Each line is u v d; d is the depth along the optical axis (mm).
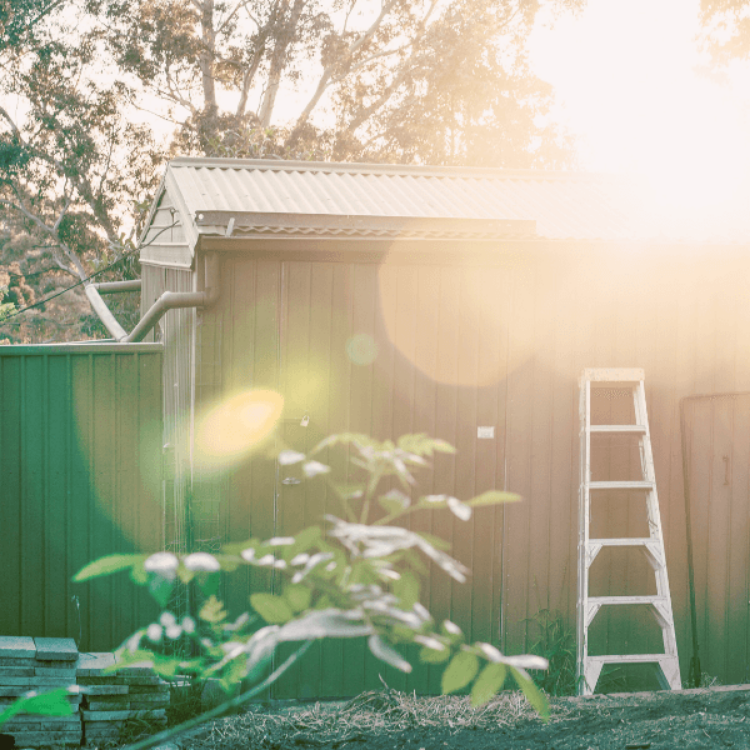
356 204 7359
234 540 5945
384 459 1509
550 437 6492
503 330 6371
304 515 6039
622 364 6621
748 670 6926
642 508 6684
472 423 6344
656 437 6715
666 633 6199
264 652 1286
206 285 5777
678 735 5094
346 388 6105
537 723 5438
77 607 6020
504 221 6387
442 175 8938
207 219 5883
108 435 6074
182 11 25062
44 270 29844
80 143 24641
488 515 6398
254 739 5340
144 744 1668
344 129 26000
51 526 6016
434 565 6305
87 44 24656
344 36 25859
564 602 6539
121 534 6105
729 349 6812
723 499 6863
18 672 5332
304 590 1500
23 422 5969
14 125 25234
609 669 6625
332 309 6062
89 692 5340
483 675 1397
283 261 5961
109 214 25625
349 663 6148
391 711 5730
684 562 6797
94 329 27438
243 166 8289
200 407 5883
